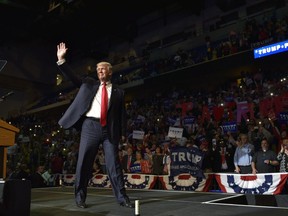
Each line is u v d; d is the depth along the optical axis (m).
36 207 3.39
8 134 2.78
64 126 3.51
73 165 13.66
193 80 19.69
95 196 4.32
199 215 2.80
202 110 14.78
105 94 3.57
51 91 33.62
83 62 33.03
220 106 14.06
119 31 28.66
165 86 21.38
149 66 23.95
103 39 31.45
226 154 9.84
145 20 28.19
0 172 2.74
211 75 18.66
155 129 15.27
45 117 29.41
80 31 30.05
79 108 3.50
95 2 25.14
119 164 3.52
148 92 22.64
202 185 9.01
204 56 20.02
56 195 4.75
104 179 11.71
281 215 2.66
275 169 8.07
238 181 8.33
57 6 26.00
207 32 21.91
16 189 2.24
